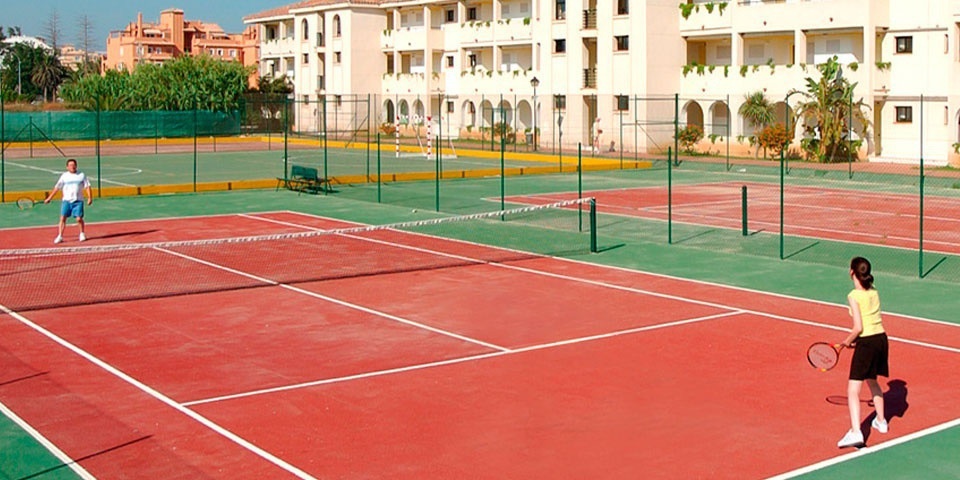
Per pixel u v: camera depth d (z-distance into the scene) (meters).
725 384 14.10
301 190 40.75
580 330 17.45
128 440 11.92
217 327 17.83
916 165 51.72
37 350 16.23
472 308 19.31
